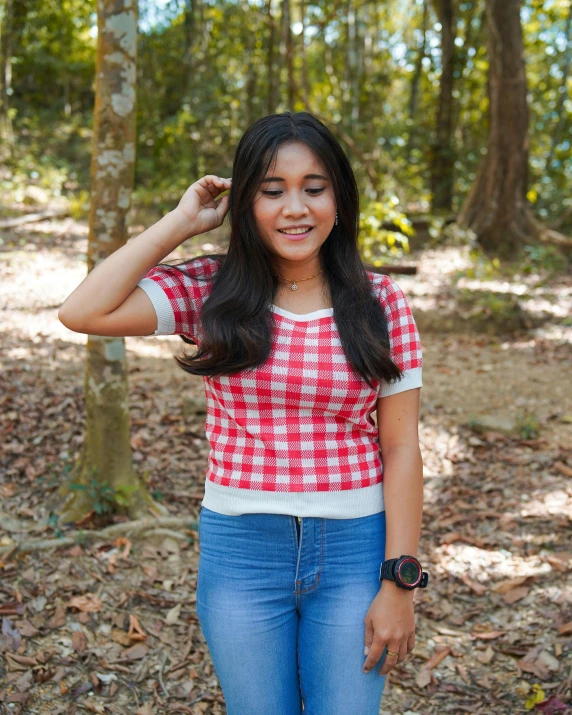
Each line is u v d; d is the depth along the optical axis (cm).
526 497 420
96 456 376
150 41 1745
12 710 252
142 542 362
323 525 160
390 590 159
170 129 1566
